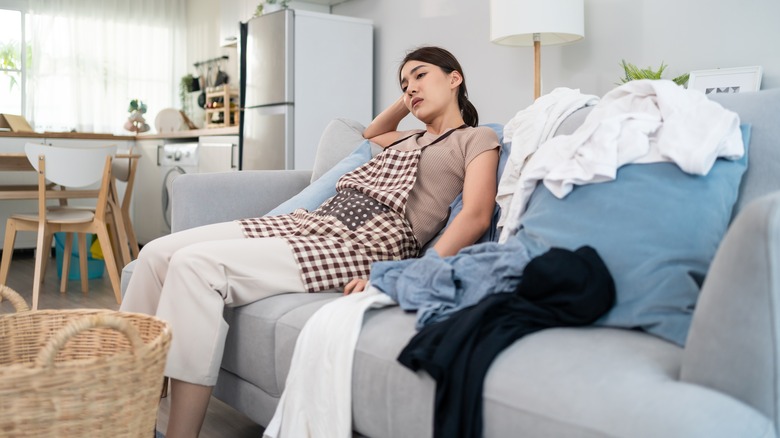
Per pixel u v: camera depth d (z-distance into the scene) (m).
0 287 1.46
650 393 0.92
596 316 1.19
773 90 1.37
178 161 5.21
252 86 4.30
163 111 5.74
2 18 5.89
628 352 1.07
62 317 1.49
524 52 3.50
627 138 1.32
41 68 5.88
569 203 1.33
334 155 2.41
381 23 4.35
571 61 3.30
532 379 1.02
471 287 1.35
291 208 2.14
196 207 2.23
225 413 2.08
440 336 1.16
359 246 1.79
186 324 1.56
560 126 1.67
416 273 1.43
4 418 1.07
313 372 1.35
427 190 1.90
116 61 6.20
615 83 3.12
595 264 1.20
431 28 4.01
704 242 1.17
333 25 4.14
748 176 1.29
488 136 1.86
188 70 6.58
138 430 1.23
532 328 1.18
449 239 1.65
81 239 3.80
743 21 2.65
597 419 0.91
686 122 1.29
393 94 4.30
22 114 5.99
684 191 1.21
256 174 2.38
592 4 3.20
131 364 1.18
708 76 2.72
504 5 2.89
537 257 1.25
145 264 1.77
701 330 0.96
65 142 5.31
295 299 1.63
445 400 1.09
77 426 1.12
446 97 2.04
